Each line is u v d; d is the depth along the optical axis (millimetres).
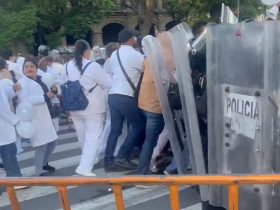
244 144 3020
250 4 18891
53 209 5031
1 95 5328
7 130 5375
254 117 2906
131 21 36469
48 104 6711
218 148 3258
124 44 5875
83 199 5195
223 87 3162
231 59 3057
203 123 3709
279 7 6023
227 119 3156
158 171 5816
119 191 2533
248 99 2943
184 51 3758
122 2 35062
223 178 2404
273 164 2838
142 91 5379
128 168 6105
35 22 24719
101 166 6461
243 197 3023
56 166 6883
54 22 27359
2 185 2635
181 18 30219
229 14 4879
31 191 5605
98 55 10219
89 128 5922
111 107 5926
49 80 6988
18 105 5715
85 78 5750
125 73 5746
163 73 4719
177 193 2471
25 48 24922
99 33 36312
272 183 2359
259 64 2842
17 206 2676
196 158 3684
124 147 6078
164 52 4688
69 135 9469
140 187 5426
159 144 5723
